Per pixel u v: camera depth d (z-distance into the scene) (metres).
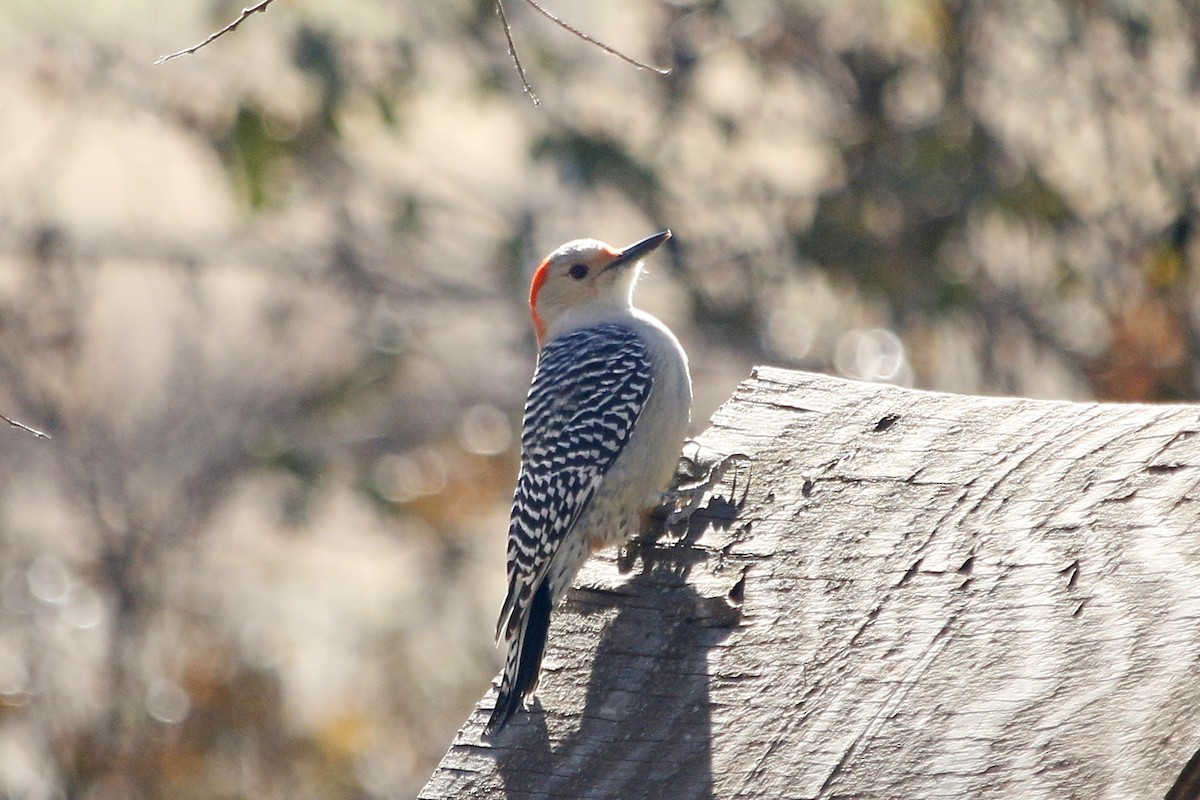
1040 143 15.37
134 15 17.22
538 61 15.61
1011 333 15.22
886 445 6.29
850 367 15.08
